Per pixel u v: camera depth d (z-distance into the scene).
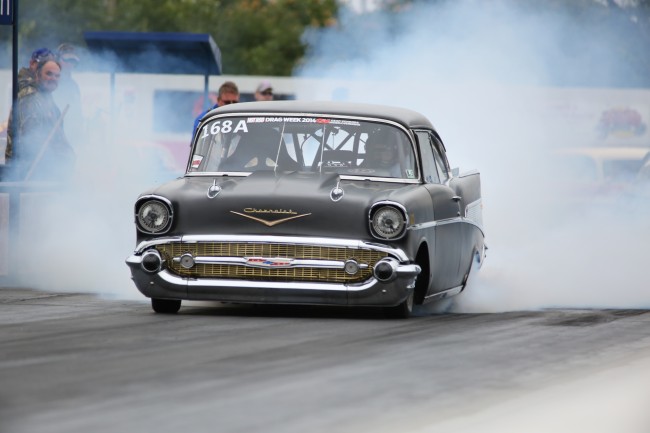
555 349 24.78
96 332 26.72
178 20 160.50
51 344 24.58
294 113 34.19
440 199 33.31
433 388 19.97
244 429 16.69
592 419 17.95
